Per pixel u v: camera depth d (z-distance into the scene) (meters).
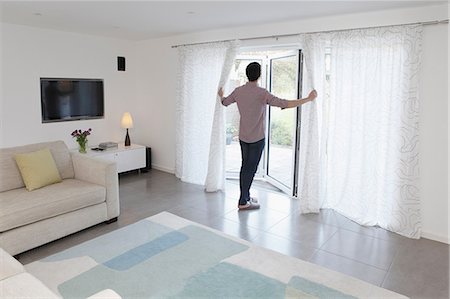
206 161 4.98
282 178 4.95
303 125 4.06
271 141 5.15
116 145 5.44
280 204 4.22
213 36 4.73
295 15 3.68
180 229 3.41
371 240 3.24
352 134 3.64
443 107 3.15
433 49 3.14
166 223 3.56
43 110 4.75
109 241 3.13
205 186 4.88
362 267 2.75
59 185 3.45
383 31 3.34
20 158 3.33
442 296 2.38
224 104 4.14
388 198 3.48
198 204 4.20
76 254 2.88
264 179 5.30
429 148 3.25
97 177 3.54
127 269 2.66
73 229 3.21
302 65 4.17
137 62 5.87
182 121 5.20
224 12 3.61
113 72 5.55
